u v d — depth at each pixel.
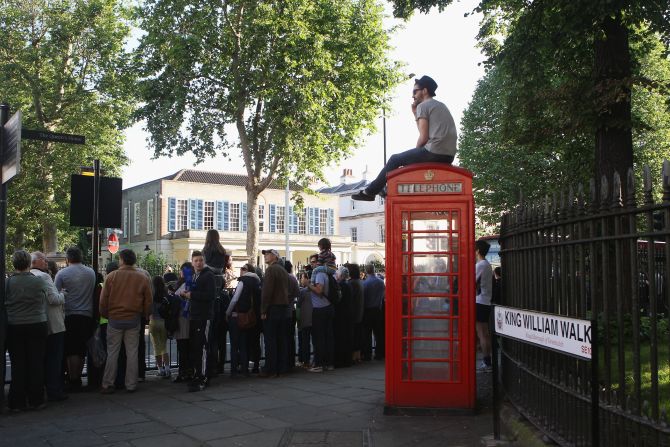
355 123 29.77
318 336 10.92
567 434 4.87
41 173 33.16
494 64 14.59
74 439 6.32
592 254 4.42
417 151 7.68
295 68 27.25
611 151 12.15
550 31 13.15
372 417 7.14
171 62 27.86
